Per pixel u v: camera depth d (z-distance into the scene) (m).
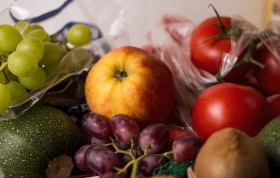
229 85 0.40
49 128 0.40
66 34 0.52
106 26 0.60
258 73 0.45
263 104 0.39
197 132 0.40
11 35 0.41
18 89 0.41
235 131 0.28
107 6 0.61
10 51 0.42
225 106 0.38
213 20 0.48
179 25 0.55
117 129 0.37
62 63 0.45
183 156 0.33
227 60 0.44
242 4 0.67
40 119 0.40
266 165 0.28
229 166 0.27
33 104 0.41
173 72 0.47
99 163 0.34
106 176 0.33
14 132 0.39
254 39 0.44
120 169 0.34
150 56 0.42
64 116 0.42
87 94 0.42
